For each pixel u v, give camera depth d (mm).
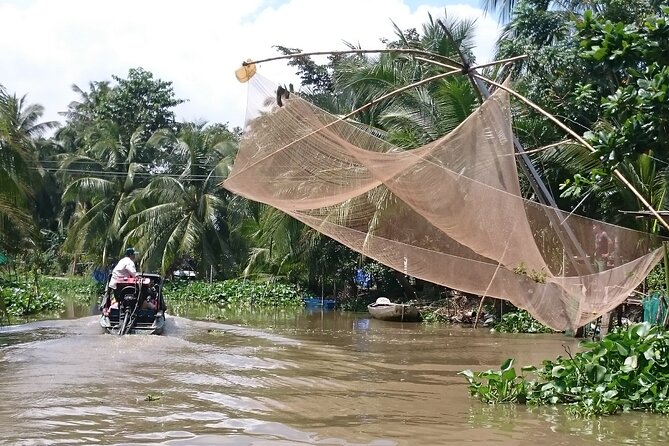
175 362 11328
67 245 35406
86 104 50719
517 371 11000
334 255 26344
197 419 7469
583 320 8875
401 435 6945
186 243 30172
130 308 15141
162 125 48031
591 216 15055
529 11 18281
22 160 15367
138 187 36469
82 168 37219
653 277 12883
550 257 8406
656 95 7117
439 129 18875
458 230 7738
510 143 7469
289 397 8781
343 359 12242
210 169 32625
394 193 7547
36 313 22453
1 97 15641
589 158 15203
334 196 7625
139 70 48250
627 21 15570
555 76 17000
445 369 11297
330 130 6934
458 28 20719
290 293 28406
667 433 7090
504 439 6828
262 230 27562
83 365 10867
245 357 12109
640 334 8734
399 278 25344
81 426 7086
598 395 8047
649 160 11875
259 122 6969
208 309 25312
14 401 8234
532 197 14383
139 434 6801
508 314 18203
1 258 20797
